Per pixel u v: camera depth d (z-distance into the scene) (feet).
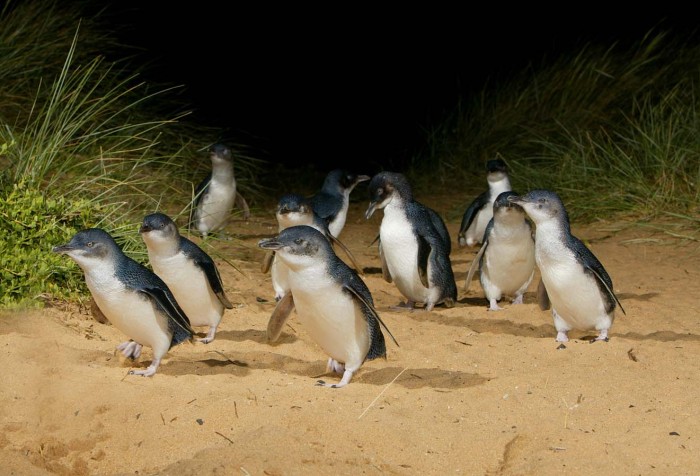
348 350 15.70
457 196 24.91
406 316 17.85
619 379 15.90
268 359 16.34
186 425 14.96
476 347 16.74
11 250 17.10
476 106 26.68
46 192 18.60
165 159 22.11
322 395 15.47
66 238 17.47
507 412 15.31
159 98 23.65
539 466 14.57
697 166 23.07
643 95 25.62
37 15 22.45
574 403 15.48
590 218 22.71
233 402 15.21
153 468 14.57
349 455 14.67
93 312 16.57
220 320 16.70
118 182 19.58
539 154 24.86
